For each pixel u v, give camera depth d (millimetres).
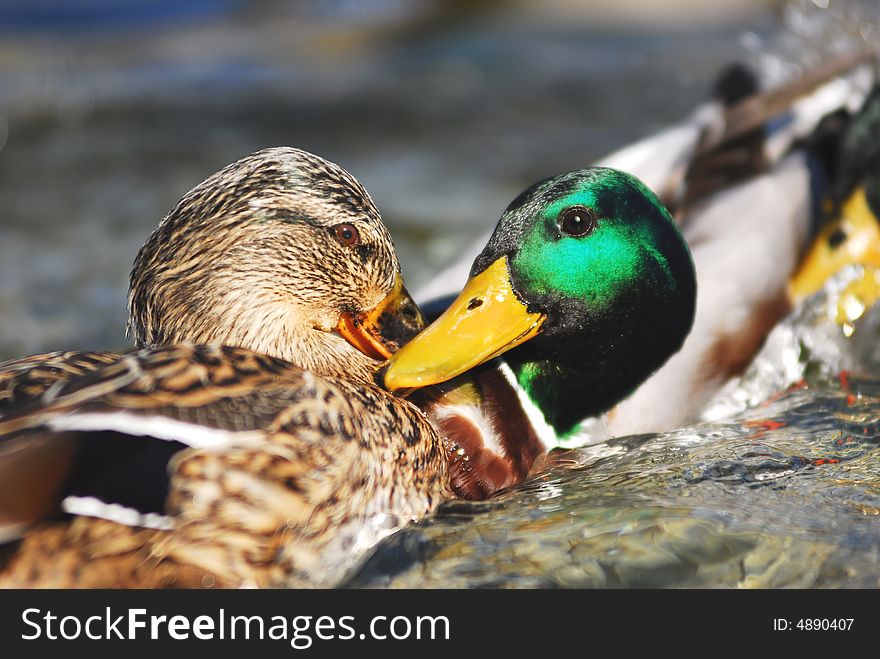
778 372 9359
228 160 15641
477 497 7809
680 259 8289
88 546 6129
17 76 19547
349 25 23516
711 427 8688
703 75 19516
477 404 8078
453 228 13359
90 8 23281
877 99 10211
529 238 7914
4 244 12914
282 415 6570
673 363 8867
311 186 7688
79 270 12219
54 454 5980
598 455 8250
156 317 7668
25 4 23219
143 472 6180
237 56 21312
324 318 7906
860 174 10266
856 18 12148
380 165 15625
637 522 6934
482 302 7910
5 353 10398
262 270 7621
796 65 12398
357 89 19219
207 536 6328
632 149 11070
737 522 6891
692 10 23625
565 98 18609
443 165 15609
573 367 8258
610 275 7988
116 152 15977
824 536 6742
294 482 6516
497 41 22516
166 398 6371
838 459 7871
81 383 6453
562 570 6578
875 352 9781
